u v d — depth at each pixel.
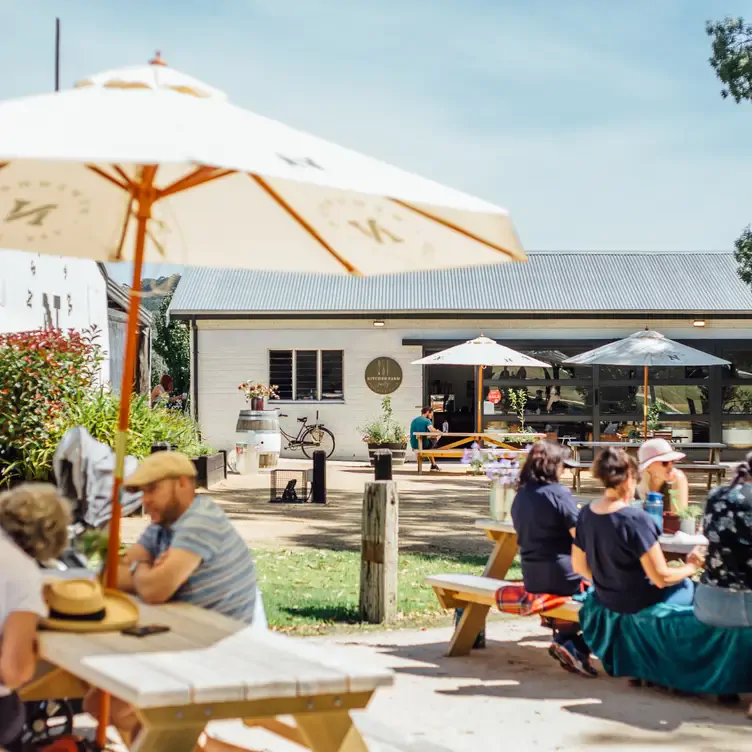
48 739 4.09
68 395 13.30
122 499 4.94
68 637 3.42
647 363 17.84
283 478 19.25
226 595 4.13
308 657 3.25
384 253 4.70
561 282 26.80
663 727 5.10
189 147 3.07
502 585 6.44
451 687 5.85
